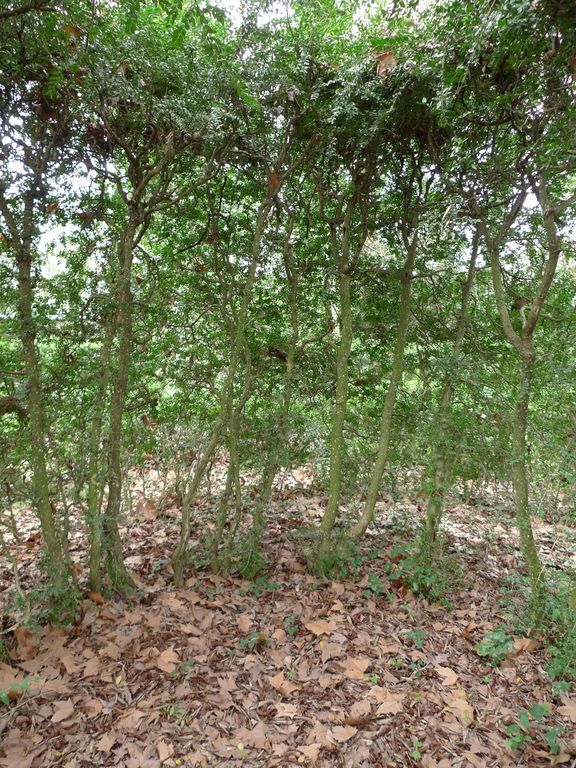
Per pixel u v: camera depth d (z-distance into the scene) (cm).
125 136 297
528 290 384
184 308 365
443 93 244
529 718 232
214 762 199
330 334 399
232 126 295
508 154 279
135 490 471
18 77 248
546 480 362
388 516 455
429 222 353
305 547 372
